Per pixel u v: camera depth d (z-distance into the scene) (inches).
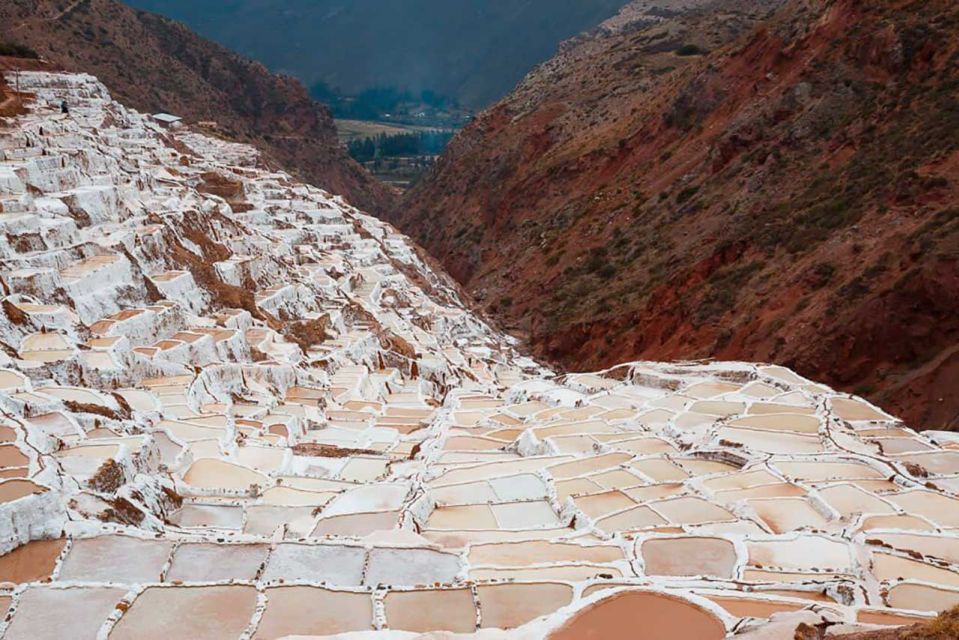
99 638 770.8
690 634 765.9
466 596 875.4
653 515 1174.3
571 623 783.7
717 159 3713.1
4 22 6604.3
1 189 1951.3
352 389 2196.1
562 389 1989.4
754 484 1272.1
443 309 3639.3
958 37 3065.9
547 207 4891.7
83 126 3558.1
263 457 1488.7
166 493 1202.0
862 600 881.5
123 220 2261.3
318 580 911.0
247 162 5447.8
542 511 1233.4
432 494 1282.0
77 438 1172.5
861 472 1316.4
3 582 853.2
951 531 1090.1
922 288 2283.5
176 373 1748.3
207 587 866.1
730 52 4333.2
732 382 1862.7
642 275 3449.8
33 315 1535.4
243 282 2524.6
